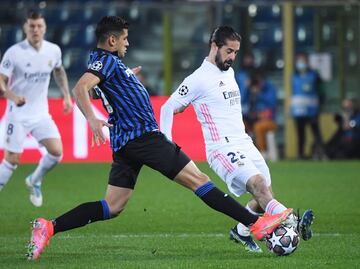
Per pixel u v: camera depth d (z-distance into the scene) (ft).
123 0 269.85
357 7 233.55
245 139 91.91
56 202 140.87
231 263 83.41
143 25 258.57
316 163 210.18
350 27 234.79
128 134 86.02
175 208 131.64
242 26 240.32
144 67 256.93
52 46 125.80
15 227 113.91
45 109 126.93
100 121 81.87
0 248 95.04
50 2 271.90
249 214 86.33
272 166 202.90
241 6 237.86
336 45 235.81
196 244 97.50
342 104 228.84
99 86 85.81
